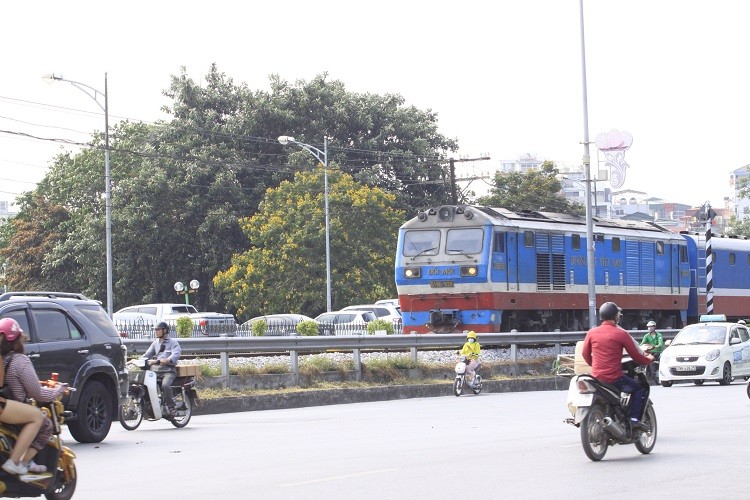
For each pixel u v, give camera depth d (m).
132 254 77.62
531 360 42.34
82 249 79.44
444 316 43.03
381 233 72.31
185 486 15.07
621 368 17.78
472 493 14.00
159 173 76.62
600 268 49.09
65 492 13.57
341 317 56.38
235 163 78.69
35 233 86.69
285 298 70.38
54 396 13.29
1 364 12.82
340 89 87.06
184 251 79.31
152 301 78.88
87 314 22.03
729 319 58.97
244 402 31.25
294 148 81.81
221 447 20.30
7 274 87.25
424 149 85.62
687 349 39.22
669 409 27.33
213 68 85.06
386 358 37.56
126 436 23.14
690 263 57.06
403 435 21.97
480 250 42.56
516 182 87.00
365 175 80.25
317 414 28.81
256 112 81.06
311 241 69.81
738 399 30.86
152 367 25.11
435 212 43.94
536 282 45.00
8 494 12.66
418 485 14.73
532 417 26.23
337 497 13.78
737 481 14.99
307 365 34.97
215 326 50.56
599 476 15.54
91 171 84.75
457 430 22.91
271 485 14.95
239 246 79.56
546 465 16.78
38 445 12.93
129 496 14.21
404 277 43.91
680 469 16.23
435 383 37.28
